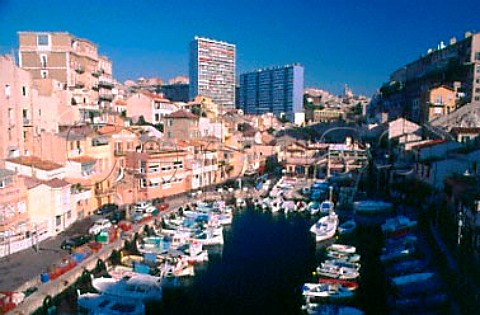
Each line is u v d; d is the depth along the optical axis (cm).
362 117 19388
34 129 7569
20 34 10300
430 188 7725
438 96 11881
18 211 5631
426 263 5162
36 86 8825
